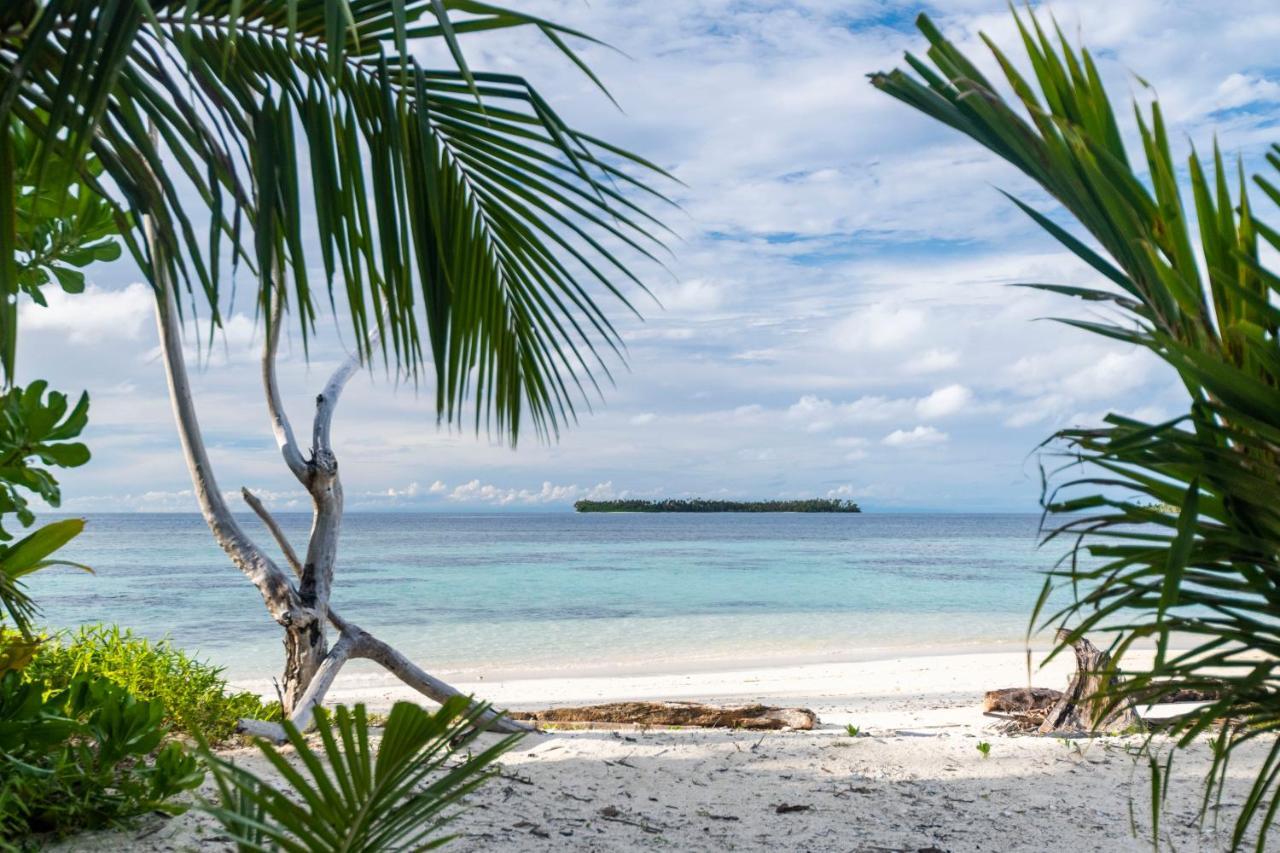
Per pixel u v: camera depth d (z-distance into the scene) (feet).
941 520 582.35
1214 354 5.04
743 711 25.55
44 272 11.23
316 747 17.17
